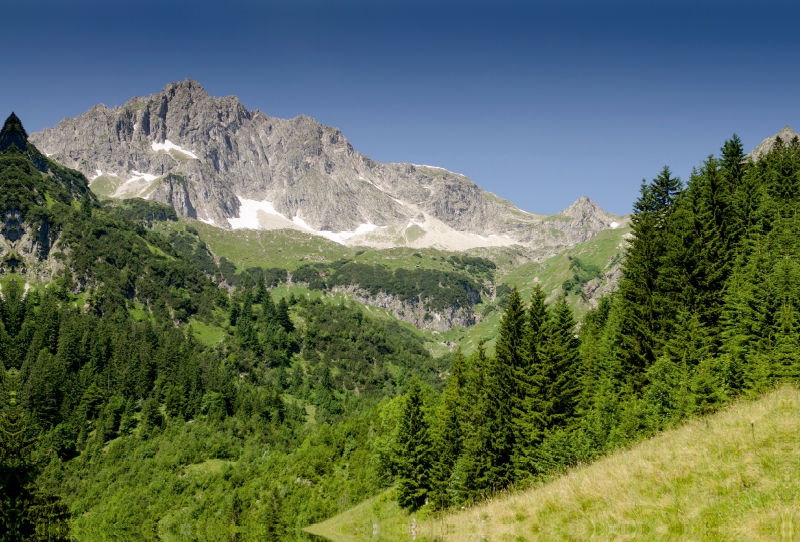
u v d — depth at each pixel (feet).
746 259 233.76
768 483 80.48
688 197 255.91
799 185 309.63
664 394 169.78
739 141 328.70
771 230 254.68
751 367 176.55
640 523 84.23
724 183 260.42
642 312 226.99
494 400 243.81
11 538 101.50
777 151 374.84
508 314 256.11
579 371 257.96
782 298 188.65
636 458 113.29
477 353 320.70
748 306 194.49
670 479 95.14
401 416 280.31
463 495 215.31
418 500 255.50
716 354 203.10
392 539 217.15
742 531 71.41
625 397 209.15
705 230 235.40
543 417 218.18
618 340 239.30
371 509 292.40
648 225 261.24
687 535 76.18
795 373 162.81
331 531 284.61
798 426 95.50
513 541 101.14
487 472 212.84
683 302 222.48
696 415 146.00
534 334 240.12
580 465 148.46
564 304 278.26
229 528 372.99
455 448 247.70
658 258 235.20
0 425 149.79
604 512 93.15
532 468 201.46
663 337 217.77
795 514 69.77
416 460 256.11
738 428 105.50
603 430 173.06
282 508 367.04
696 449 103.65
